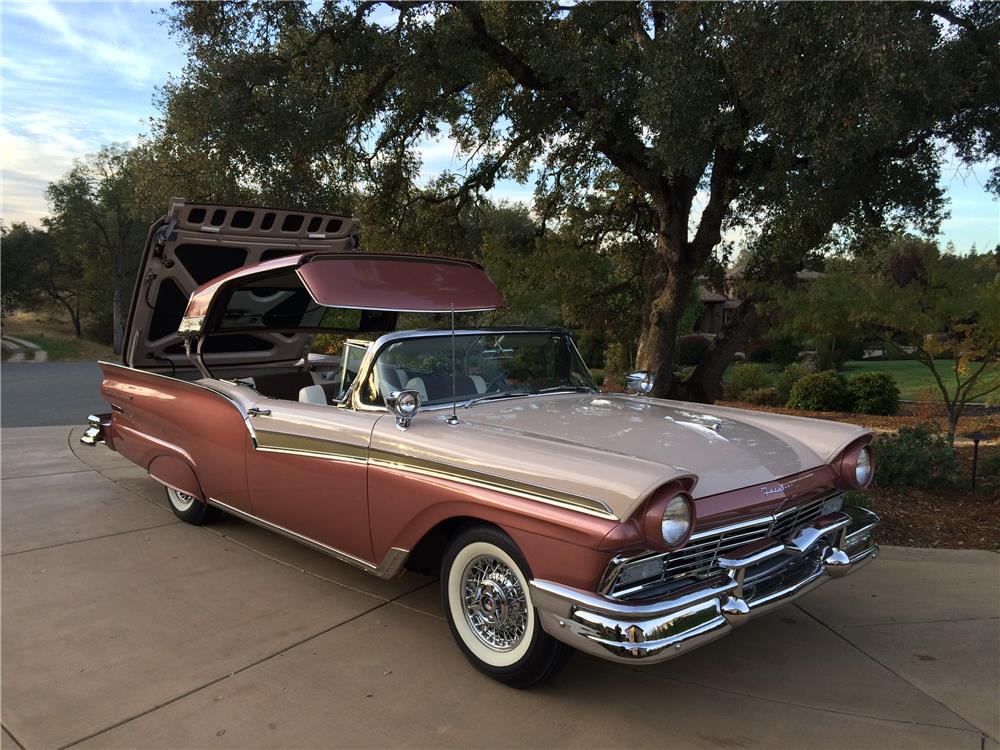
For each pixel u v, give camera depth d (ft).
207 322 15.93
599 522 8.58
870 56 18.02
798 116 20.42
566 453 9.61
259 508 14.56
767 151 25.82
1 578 14.30
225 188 27.02
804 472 11.15
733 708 9.73
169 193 29.35
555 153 36.06
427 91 29.32
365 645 11.49
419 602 13.26
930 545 16.60
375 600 13.33
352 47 27.32
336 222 19.04
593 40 27.35
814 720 9.44
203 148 26.43
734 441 11.39
